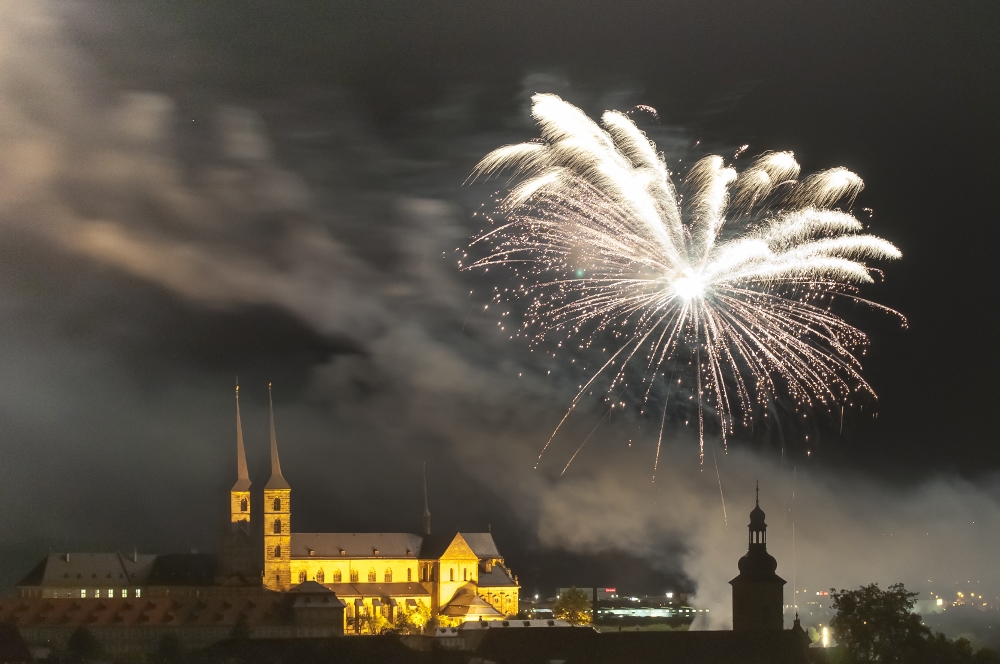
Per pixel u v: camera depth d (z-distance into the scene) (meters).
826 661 166.25
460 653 184.25
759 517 176.88
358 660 181.12
